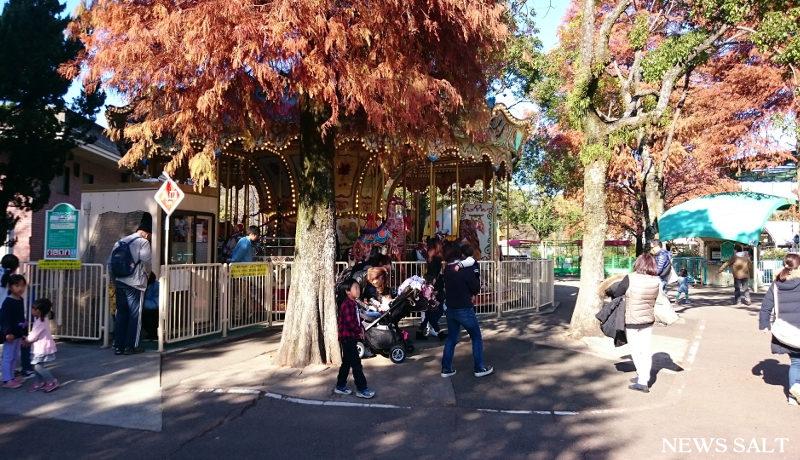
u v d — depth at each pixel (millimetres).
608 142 9859
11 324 6305
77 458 4484
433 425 5379
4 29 11445
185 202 9953
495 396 6344
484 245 15039
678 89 22594
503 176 17141
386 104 6836
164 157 13766
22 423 5266
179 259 9828
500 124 12867
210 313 9250
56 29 12016
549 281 14875
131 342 7965
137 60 6543
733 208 19922
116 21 6520
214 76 6262
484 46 7723
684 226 20547
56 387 6320
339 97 7254
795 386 6082
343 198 14141
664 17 13281
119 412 5586
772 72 19469
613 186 28000
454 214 19969
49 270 8711
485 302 12484
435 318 9672
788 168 27266
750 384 7020
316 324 7531
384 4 6539
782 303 6137
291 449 4730
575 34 20641
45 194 12484
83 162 19766
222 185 18234
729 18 10281
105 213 9641
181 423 5312
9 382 6309
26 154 11742
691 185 29953
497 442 4969
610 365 7812
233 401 5957
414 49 7363
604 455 4711
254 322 10172
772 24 10117
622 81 12883
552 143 27391
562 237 52719
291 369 7230
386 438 5020
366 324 8023
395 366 7688
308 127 7609
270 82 6500
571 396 6383
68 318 8617
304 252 7609
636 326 6641
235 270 9648
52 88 12156
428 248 9906
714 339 10305
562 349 8789
